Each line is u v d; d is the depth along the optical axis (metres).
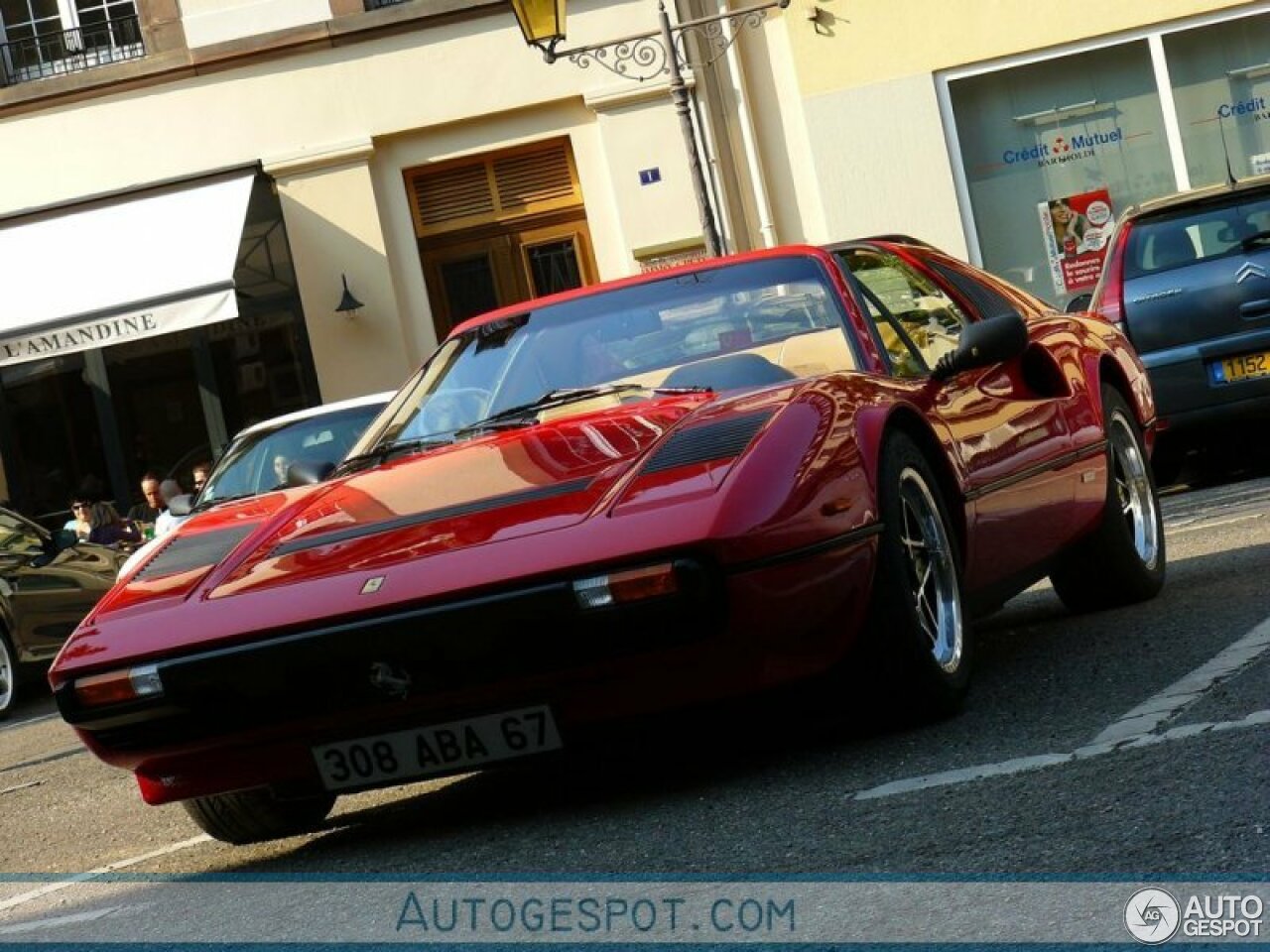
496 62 20.19
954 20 20.09
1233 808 3.78
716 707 4.79
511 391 6.00
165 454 20.25
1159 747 4.45
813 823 4.32
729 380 5.67
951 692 5.27
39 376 20.25
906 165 20.20
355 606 4.69
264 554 5.14
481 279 20.62
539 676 4.66
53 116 20.39
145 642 4.89
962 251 20.25
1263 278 11.75
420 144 20.39
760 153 20.23
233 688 4.80
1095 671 5.73
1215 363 11.83
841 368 5.65
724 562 4.62
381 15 20.11
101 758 5.09
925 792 4.42
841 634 4.90
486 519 4.89
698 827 4.52
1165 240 12.05
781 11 20.22
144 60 20.22
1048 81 20.22
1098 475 6.90
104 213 20.09
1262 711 4.63
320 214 20.28
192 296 18.17
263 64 20.27
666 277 6.30
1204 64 20.11
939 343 6.28
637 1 20.03
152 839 6.21
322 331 20.28
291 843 5.61
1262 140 20.14
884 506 5.05
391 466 5.61
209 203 19.77
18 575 14.38
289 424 11.66
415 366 20.39
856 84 20.14
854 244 6.39
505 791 5.67
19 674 14.27
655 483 4.82
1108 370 7.38
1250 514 9.82
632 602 4.59
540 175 20.53
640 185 20.17
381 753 4.84
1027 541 6.20
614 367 5.91
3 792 8.70
